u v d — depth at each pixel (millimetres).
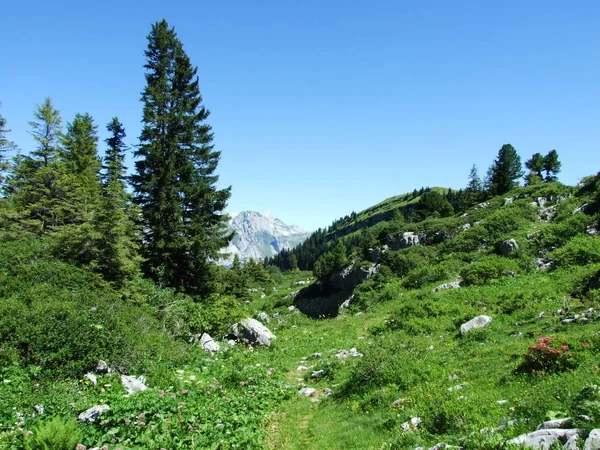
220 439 8719
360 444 8750
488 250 34125
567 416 6426
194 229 28781
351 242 139375
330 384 14953
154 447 8008
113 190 20875
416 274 34594
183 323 21562
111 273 20203
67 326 13203
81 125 37625
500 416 7555
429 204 69875
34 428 7496
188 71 32938
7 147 34188
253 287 89000
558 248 26719
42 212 30484
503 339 14359
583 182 41250
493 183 67750
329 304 50719
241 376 14742
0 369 11102
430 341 17219
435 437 7641
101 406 9281
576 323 13336
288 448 9430
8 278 16109
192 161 32219
